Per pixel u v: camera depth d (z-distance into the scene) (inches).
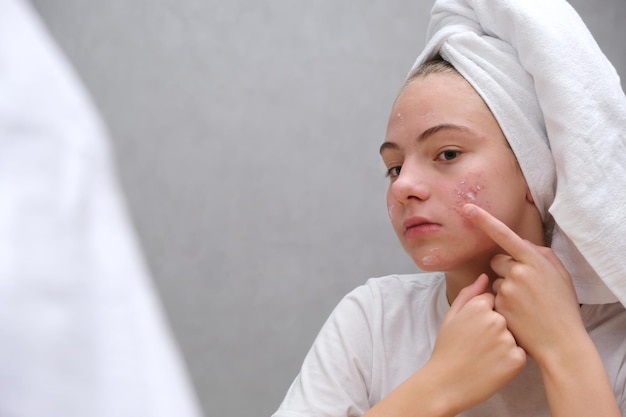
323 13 68.7
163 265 66.0
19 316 5.4
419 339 30.9
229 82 67.4
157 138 66.6
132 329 5.8
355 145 68.8
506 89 27.7
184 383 6.0
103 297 5.8
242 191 67.1
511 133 27.5
